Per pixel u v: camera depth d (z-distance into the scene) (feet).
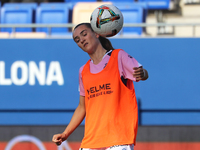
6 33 63.82
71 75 55.67
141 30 69.46
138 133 54.70
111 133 24.17
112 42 55.21
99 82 25.07
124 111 24.67
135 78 24.35
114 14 25.96
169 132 54.34
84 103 28.45
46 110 55.88
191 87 54.03
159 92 54.34
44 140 55.67
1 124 56.08
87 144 25.00
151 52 54.70
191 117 54.08
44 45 56.08
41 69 56.03
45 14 72.74
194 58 54.13
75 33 26.27
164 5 80.43
